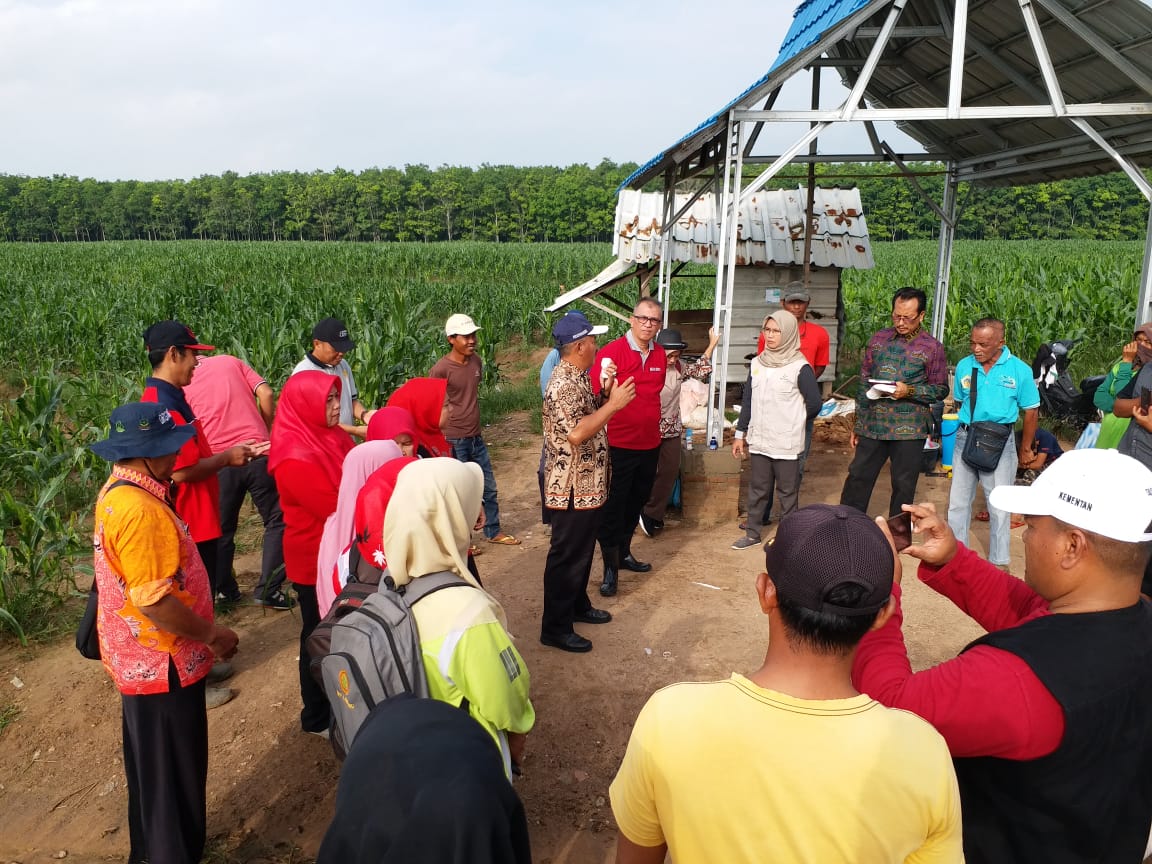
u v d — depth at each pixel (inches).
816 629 49.8
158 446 105.5
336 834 55.4
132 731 110.7
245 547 259.9
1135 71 238.1
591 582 223.8
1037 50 241.1
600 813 132.3
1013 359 207.5
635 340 204.4
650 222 450.6
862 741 48.7
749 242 421.4
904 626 194.2
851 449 364.2
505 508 297.6
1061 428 347.6
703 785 50.1
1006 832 60.6
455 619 82.5
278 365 464.8
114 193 5492.1
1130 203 3331.7
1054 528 62.3
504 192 4975.4
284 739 155.8
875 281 802.8
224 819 134.0
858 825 47.9
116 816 137.8
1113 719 57.1
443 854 52.3
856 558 49.3
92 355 530.3
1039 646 58.5
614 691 166.9
